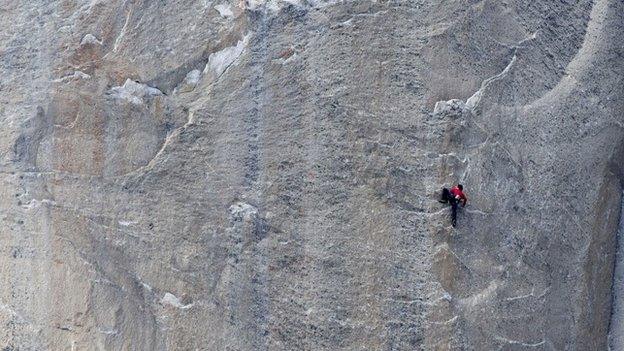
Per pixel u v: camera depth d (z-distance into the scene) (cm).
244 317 1447
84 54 1566
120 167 1505
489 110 1560
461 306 1452
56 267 1474
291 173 1486
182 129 1512
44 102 1542
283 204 1476
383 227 1464
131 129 1520
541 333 1541
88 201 1494
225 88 1527
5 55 1582
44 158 1520
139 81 1545
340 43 1533
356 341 1425
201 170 1495
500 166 1549
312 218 1469
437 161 1495
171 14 1580
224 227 1473
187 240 1472
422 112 1516
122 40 1572
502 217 1533
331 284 1445
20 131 1532
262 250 1462
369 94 1514
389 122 1506
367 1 1558
